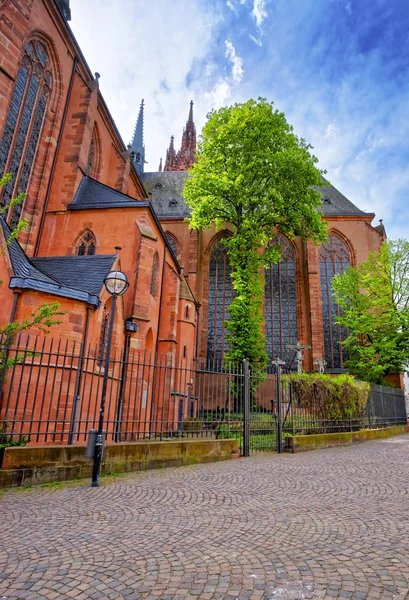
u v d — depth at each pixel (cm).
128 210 1980
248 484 817
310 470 984
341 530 516
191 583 367
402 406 2483
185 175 4897
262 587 356
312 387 1591
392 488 771
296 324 3691
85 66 2445
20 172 1886
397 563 404
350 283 3234
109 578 380
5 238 1253
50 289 1222
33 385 1135
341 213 3962
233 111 2695
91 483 814
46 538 495
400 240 3055
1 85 1591
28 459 824
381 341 2989
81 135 2175
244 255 2692
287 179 2630
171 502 673
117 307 1550
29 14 1730
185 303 2803
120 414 1210
